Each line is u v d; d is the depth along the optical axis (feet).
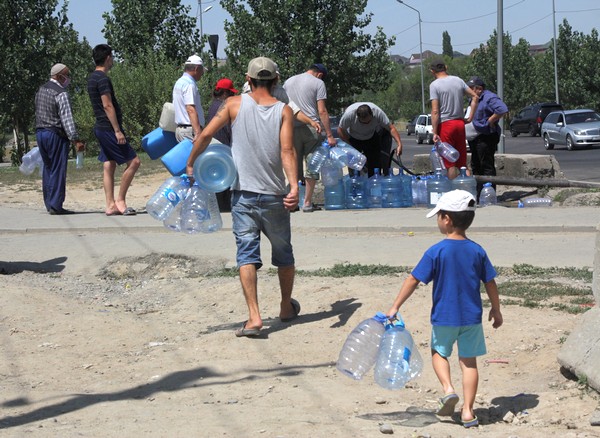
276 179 23.47
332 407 18.06
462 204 16.98
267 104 23.20
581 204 44.73
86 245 36.06
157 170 77.00
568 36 215.31
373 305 24.84
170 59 133.28
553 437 15.64
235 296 27.96
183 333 24.89
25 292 28.81
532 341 21.49
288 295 24.73
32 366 22.13
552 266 30.01
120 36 137.18
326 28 118.52
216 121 23.62
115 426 16.60
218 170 25.13
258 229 23.84
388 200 44.21
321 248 34.32
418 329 22.94
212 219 25.75
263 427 16.34
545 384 19.04
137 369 21.49
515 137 181.27
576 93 199.21
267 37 118.32
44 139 43.47
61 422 17.13
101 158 42.73
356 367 18.15
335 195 43.78
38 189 62.34
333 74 119.65
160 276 32.30
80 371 21.71
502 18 74.02
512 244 34.12
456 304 16.94
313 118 41.04
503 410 17.71
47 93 43.50
